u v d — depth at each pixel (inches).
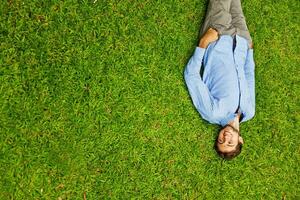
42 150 138.8
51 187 138.8
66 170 140.1
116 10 145.8
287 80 158.6
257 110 155.3
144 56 147.0
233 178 152.3
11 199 135.9
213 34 146.5
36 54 139.6
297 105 159.2
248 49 150.9
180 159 148.6
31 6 139.4
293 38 159.9
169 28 149.3
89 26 143.6
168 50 148.8
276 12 159.0
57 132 140.2
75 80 142.0
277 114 157.1
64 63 141.3
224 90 145.9
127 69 145.7
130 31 146.5
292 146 157.9
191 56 150.7
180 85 149.3
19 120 137.6
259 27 157.0
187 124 149.6
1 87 136.3
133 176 144.9
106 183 142.7
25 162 137.6
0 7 136.7
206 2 152.4
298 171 157.9
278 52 158.1
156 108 147.5
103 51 144.3
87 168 141.7
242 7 156.0
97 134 142.9
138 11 147.3
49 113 139.9
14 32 138.0
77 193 140.3
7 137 136.4
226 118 146.3
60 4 141.4
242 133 153.7
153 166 146.5
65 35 141.8
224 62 147.2
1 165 135.6
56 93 140.5
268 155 155.7
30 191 137.4
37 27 139.8
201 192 149.6
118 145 144.3
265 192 154.7
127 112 145.3
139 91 146.2
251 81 149.6
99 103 143.3
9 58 137.4
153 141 147.2
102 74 143.9
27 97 138.3
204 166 150.3
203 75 149.2
